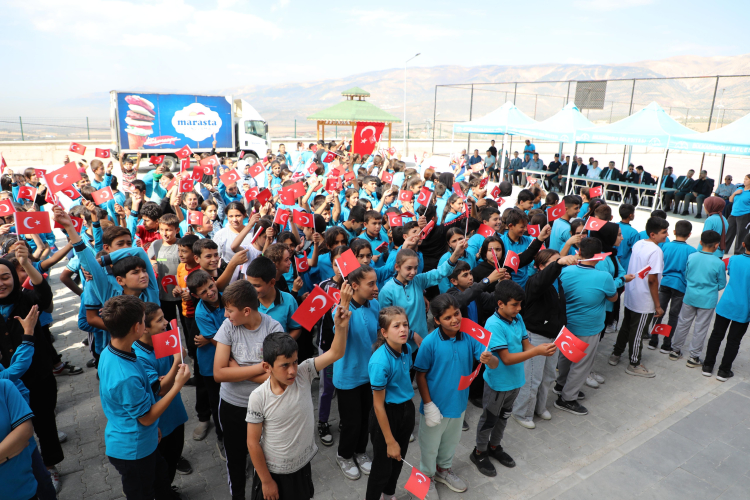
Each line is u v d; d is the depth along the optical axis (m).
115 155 21.56
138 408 2.87
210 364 3.88
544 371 4.82
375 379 3.21
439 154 34.53
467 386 3.44
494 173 23.17
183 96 21.70
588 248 4.76
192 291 3.75
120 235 4.37
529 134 17.41
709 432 4.68
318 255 5.51
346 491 3.84
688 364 6.08
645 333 6.88
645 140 14.05
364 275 3.68
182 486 3.86
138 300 2.90
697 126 54.03
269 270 3.61
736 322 5.49
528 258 5.45
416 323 4.37
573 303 4.82
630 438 4.59
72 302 7.82
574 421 4.90
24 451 2.64
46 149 23.97
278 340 2.61
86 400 5.07
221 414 3.36
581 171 20.16
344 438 3.94
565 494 3.83
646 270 5.07
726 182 15.57
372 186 8.74
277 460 2.83
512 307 3.75
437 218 6.99
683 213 16.38
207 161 8.91
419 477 2.96
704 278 5.76
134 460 2.91
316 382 5.55
